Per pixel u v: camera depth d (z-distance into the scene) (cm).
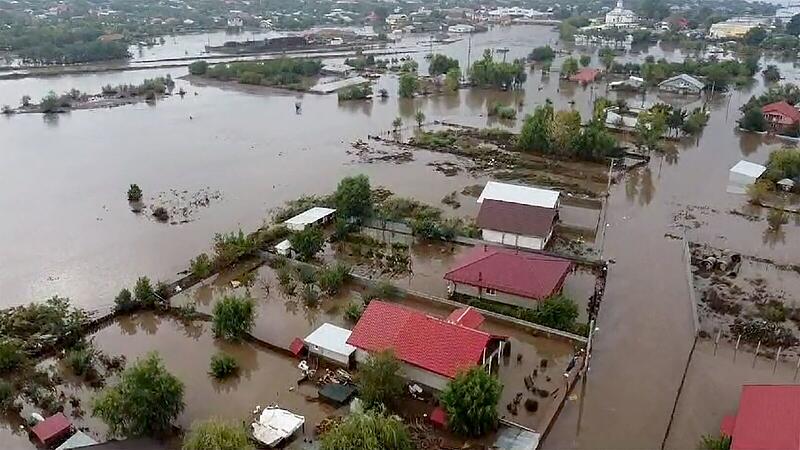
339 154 8931
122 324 4838
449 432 3600
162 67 15862
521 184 7706
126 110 11594
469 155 8844
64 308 4694
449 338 3941
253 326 4719
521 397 3953
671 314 4903
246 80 14025
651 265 5706
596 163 8556
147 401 3453
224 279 5469
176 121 10812
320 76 14900
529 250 5881
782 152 8031
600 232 6400
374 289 5197
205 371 4241
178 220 6669
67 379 4134
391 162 8569
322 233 5969
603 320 4803
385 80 14600
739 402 3872
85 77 14575
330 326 4506
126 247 6050
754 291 5269
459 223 6400
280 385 4088
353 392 3938
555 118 8888
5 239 6200
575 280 5450
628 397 3978
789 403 3225
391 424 3297
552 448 3544
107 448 3244
